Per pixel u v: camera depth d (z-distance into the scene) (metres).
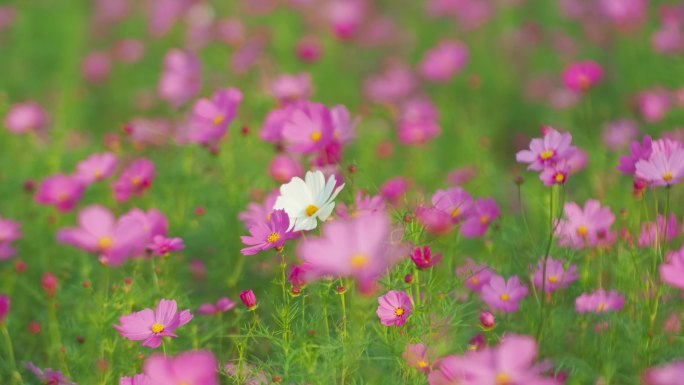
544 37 9.84
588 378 3.51
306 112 4.23
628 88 8.20
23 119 6.90
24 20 11.10
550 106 8.38
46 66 10.43
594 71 6.62
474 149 6.97
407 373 3.33
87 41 11.55
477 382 2.58
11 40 10.96
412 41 10.90
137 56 10.45
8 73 9.93
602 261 4.12
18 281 4.95
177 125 6.63
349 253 2.89
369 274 2.87
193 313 4.37
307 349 3.27
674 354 3.44
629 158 3.56
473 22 10.75
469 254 4.96
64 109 8.05
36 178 6.01
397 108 8.36
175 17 11.10
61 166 6.15
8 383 3.92
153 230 4.36
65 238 4.18
